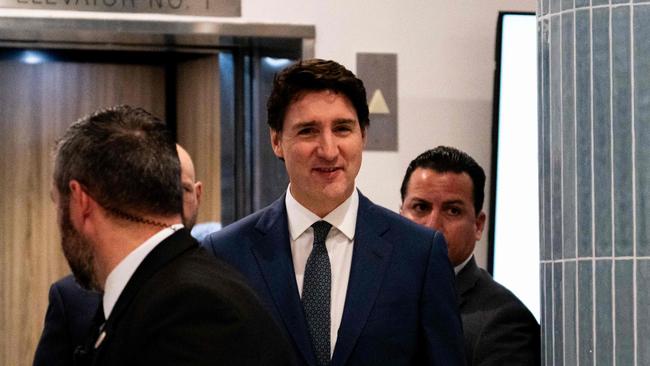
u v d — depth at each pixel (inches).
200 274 87.4
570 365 117.9
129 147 89.7
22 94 205.2
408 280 110.2
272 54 195.8
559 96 120.1
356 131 110.1
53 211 206.4
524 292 189.3
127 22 184.7
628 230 114.3
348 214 112.2
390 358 108.0
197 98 206.2
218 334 84.2
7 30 183.2
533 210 189.6
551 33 121.6
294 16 189.8
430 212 136.3
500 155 189.6
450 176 136.3
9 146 205.0
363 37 191.2
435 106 192.7
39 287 205.6
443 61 193.3
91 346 88.5
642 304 113.2
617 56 115.4
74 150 90.2
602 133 115.8
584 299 116.4
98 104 207.5
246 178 201.5
